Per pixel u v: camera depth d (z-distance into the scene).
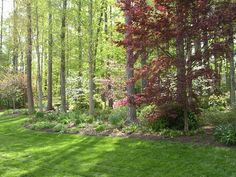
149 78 10.02
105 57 21.30
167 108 10.19
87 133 12.49
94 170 8.43
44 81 37.75
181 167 7.93
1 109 32.16
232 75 16.91
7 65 39.50
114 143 10.52
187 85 9.75
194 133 10.03
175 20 9.45
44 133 13.78
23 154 10.61
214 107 15.49
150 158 8.74
